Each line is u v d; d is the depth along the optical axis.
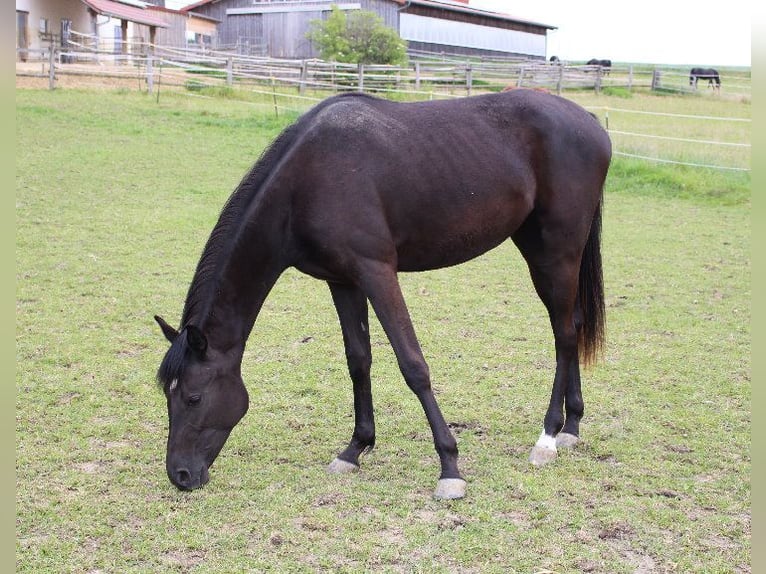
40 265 8.48
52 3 27.22
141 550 3.54
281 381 5.77
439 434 4.11
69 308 7.25
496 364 6.21
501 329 7.11
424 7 34.81
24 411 5.07
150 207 11.34
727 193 13.86
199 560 3.48
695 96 29.08
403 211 4.14
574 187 4.64
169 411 3.96
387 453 4.67
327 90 23.31
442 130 4.32
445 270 9.25
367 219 4.02
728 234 11.22
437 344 6.67
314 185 4.04
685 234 11.22
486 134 4.43
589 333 4.98
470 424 5.11
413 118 4.33
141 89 21.22
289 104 20.72
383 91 21.78
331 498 4.08
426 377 4.09
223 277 4.06
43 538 3.62
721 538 3.71
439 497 4.07
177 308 7.40
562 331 4.75
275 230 4.12
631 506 4.01
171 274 8.45
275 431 4.95
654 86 30.34
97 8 27.06
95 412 5.12
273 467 4.45
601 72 28.56
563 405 4.89
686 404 5.45
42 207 10.92
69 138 15.41
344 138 4.08
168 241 9.76
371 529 3.75
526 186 4.52
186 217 10.90
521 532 3.72
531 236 4.76
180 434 3.91
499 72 26.83
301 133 4.13
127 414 5.13
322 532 3.72
